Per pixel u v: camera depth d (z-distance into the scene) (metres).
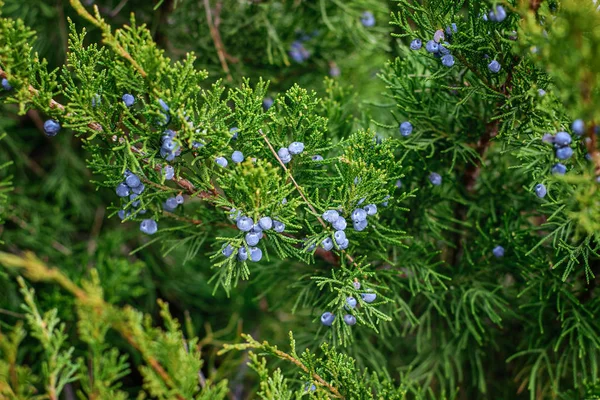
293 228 0.53
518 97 0.50
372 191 0.50
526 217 0.57
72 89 0.49
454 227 0.60
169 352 0.46
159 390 0.46
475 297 0.58
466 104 0.55
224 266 0.51
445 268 0.58
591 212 0.46
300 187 0.51
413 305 0.60
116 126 0.50
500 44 0.50
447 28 0.51
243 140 0.50
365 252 0.55
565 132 0.47
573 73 0.44
